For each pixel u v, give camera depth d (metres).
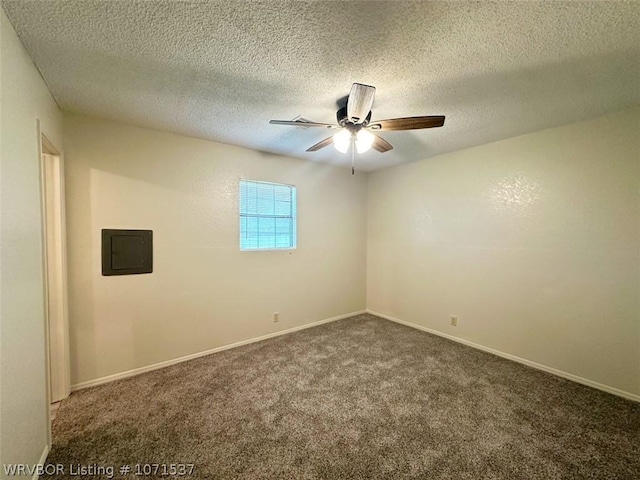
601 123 2.29
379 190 4.30
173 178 2.71
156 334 2.64
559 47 1.45
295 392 2.24
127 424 1.85
